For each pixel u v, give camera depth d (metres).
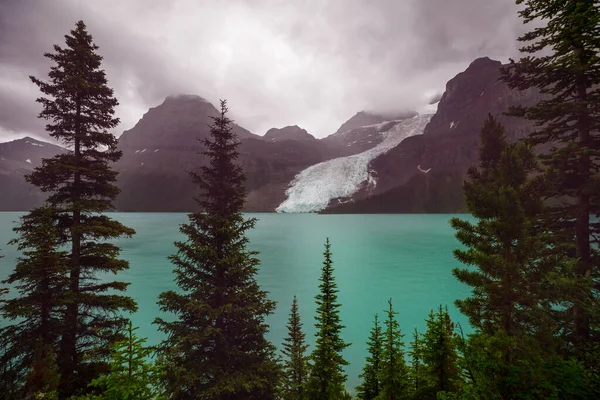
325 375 11.03
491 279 9.26
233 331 14.10
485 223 9.40
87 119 14.22
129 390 5.66
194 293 13.70
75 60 14.11
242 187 15.23
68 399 6.59
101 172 14.01
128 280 95.00
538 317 7.79
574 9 11.88
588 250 11.78
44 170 12.81
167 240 184.25
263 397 13.42
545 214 12.48
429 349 9.16
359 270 114.31
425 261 129.00
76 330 12.30
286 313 70.25
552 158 11.82
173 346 12.39
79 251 13.33
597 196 11.46
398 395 9.48
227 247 14.51
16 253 124.31
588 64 11.69
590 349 7.19
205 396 11.83
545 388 6.07
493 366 6.30
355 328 60.62
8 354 11.01
